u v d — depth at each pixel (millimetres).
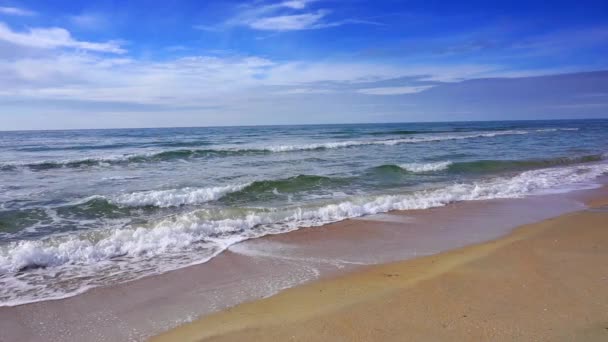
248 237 6582
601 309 3445
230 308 3945
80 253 5613
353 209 8312
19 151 21719
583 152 20750
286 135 41781
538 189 10898
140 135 42625
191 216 7426
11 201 8969
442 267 4828
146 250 5871
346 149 23062
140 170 14227
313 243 6250
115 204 8664
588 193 10273
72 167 15016
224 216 7570
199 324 3615
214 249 5953
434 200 9297
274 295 4246
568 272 4406
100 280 4793
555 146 25031
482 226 7211
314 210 8078
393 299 3844
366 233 6820
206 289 4480
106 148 23891
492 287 4043
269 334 3266
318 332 3256
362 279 4613
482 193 10258
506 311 3475
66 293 4430
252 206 8766
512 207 8773
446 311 3521
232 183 11328
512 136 36562
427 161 16797
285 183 11156
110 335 3506
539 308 3510
